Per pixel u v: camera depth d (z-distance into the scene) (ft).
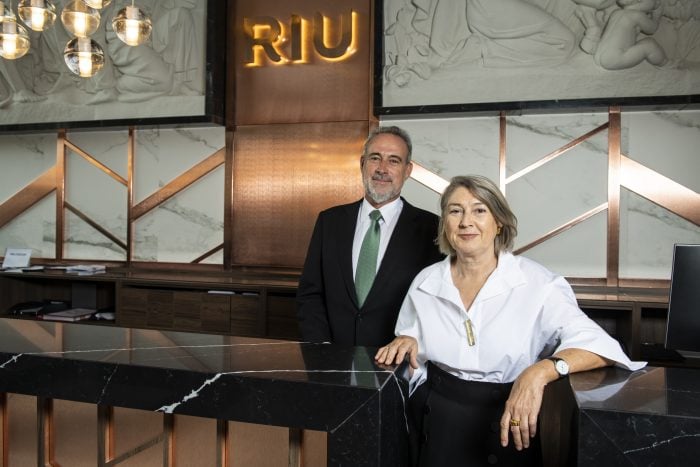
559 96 11.70
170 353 4.89
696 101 10.97
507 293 5.66
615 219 12.11
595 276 12.32
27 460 5.31
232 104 14.33
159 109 14.12
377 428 3.89
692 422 3.56
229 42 14.25
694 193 11.78
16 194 16.24
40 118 14.96
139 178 15.28
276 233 14.21
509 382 5.65
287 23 14.03
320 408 4.00
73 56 8.61
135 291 13.47
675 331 5.59
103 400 4.56
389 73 12.65
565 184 12.45
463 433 5.54
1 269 14.85
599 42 11.51
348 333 7.60
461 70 12.23
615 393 4.14
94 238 15.71
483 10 12.09
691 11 11.13
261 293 12.39
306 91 13.96
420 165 13.26
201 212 14.87
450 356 5.74
